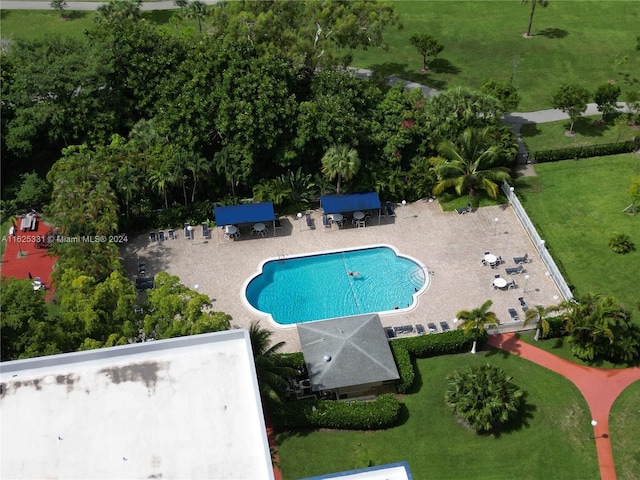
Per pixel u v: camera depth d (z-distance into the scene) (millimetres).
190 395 38250
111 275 51531
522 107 88938
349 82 73062
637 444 49781
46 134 75125
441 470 48531
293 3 80875
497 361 56281
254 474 35031
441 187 71188
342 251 67625
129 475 34906
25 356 44250
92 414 37312
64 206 62625
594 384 54219
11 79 74250
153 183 67750
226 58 71000
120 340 46062
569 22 110750
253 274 64875
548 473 48094
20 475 34812
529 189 74500
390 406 51000
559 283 62438
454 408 51312
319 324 56375
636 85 93688
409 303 62000
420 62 100062
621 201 72000
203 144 70375
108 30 77500
